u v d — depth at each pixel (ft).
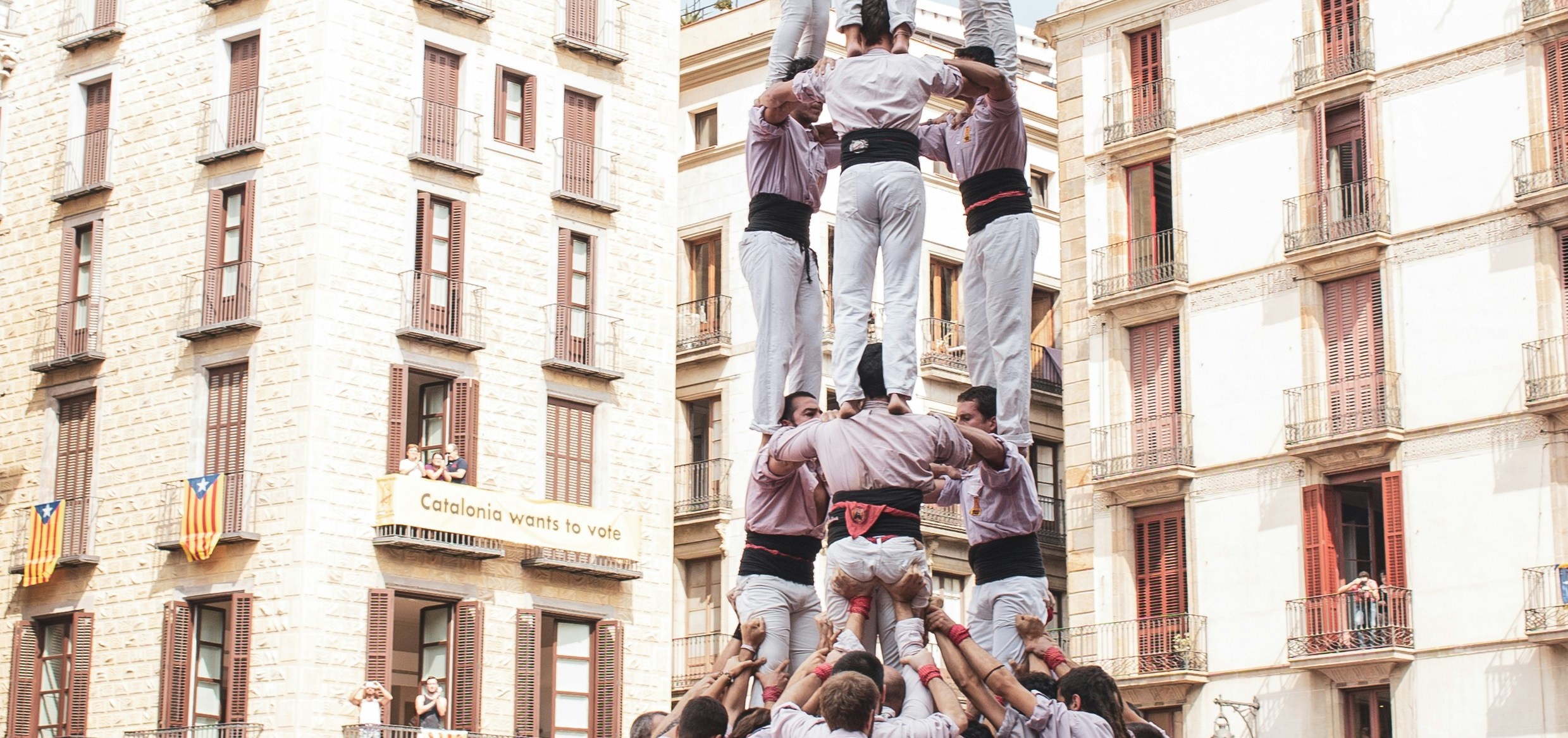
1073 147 138.00
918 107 38.55
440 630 127.44
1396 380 118.93
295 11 129.59
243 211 128.88
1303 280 123.95
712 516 147.54
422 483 124.06
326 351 123.85
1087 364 134.10
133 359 131.64
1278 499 122.62
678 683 146.82
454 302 130.21
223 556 123.85
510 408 131.75
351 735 118.93
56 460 134.51
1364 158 123.44
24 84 142.10
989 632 40.47
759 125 40.16
